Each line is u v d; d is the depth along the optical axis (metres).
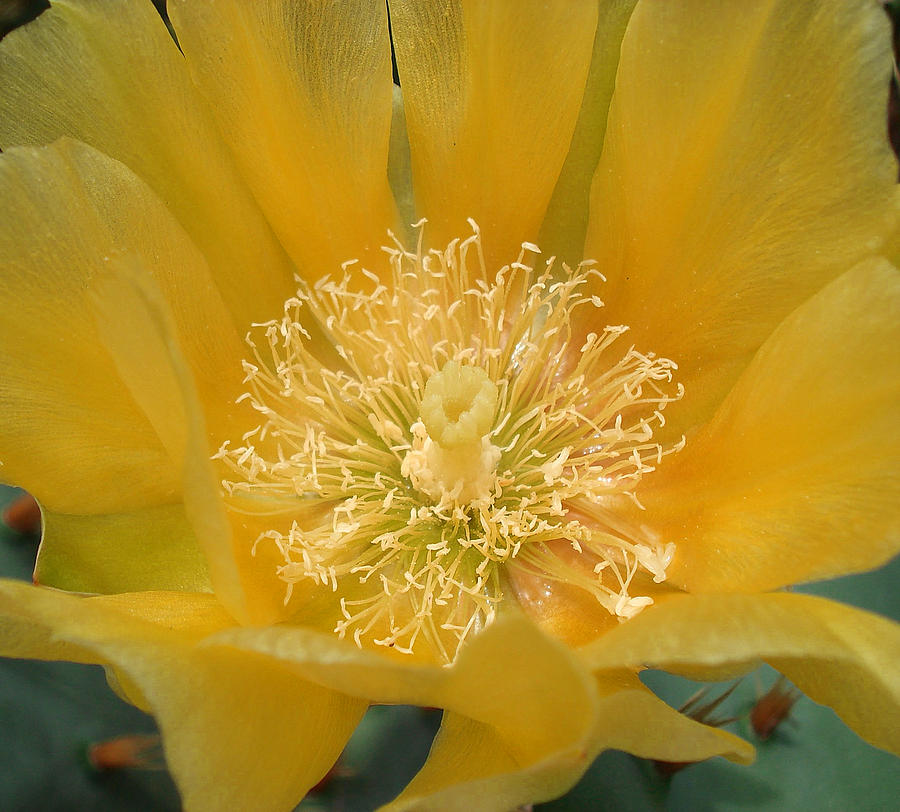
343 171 0.14
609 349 0.14
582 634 0.13
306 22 0.13
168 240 0.13
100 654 0.10
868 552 0.11
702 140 0.13
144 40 0.13
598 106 0.14
